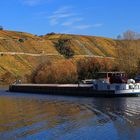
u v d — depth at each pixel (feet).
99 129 118.83
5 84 465.06
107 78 263.90
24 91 332.19
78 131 116.67
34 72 403.34
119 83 255.09
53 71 380.58
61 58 647.15
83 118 145.48
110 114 154.20
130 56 390.63
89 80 341.00
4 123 136.67
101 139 104.63
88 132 114.52
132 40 429.38
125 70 369.50
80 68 381.40
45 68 388.37
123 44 425.69
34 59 618.03
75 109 179.63
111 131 114.73
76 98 249.34
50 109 182.50
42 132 116.57
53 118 147.95
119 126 122.72
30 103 218.59
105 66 376.48
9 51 620.90
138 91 247.29
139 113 155.02
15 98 261.03
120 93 245.65
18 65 571.28
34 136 110.83
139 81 288.71
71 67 379.76
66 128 122.72
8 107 196.85
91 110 172.65
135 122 130.11
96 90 259.19
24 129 122.83
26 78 426.51
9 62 572.51
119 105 191.01
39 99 247.91
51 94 299.17
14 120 144.36
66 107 190.49
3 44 641.81
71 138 106.93
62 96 272.51
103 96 253.24
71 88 284.00
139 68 366.22
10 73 508.94
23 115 159.74
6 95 294.46
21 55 617.21
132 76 360.69
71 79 373.40
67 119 144.15
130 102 206.18
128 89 245.24
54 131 117.80
